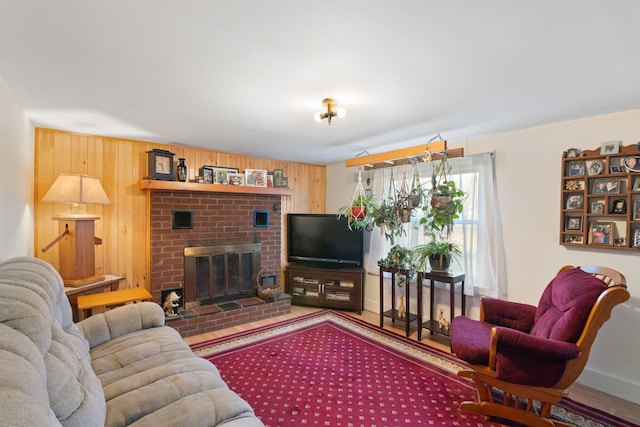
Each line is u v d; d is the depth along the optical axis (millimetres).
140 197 3445
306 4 1140
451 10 1171
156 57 1555
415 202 2611
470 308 3203
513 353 1853
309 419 1970
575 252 2533
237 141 3396
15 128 2133
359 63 1607
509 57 1535
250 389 2299
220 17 1222
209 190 3656
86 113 2447
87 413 978
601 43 1400
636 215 2240
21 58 1564
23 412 565
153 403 1334
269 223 4297
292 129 2873
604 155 2344
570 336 1803
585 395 2297
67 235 2744
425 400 2182
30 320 958
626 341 2277
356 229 4285
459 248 3207
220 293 3861
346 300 4160
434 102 2154
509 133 2908
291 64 1620
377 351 2951
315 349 2986
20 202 2340
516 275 2867
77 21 1248
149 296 2918
